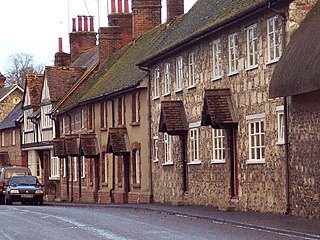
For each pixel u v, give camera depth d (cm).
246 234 2209
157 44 4738
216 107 3262
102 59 6438
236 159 3297
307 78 2358
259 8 2875
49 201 6203
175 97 4069
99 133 5525
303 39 2523
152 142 4491
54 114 6744
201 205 3697
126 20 6444
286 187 2780
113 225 2661
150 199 4469
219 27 3306
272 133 2911
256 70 3045
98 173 5591
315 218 2573
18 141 8488
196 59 3744
